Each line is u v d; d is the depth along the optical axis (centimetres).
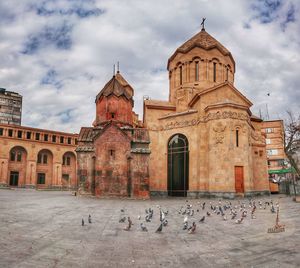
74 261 858
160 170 4262
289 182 4825
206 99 3909
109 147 3462
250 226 1464
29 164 7156
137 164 3419
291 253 929
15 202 2631
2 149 6825
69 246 1036
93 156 3466
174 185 4141
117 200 3119
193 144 3978
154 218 1742
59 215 1803
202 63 4591
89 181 3469
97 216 1786
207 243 1105
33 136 7331
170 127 4275
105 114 3891
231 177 3456
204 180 3722
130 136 3625
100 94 4022
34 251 950
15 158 7100
